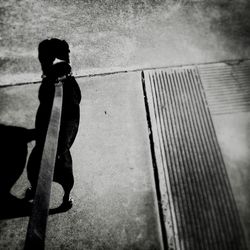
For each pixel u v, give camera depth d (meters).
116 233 2.35
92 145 2.77
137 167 2.64
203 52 3.30
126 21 3.55
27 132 2.86
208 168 2.59
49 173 1.64
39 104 3.02
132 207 2.45
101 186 2.56
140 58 3.29
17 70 3.25
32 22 3.56
